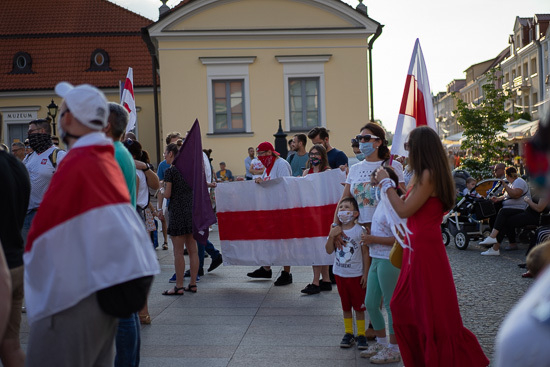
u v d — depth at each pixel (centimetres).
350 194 579
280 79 2472
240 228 875
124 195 304
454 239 1312
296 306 740
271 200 855
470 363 424
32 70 3228
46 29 3381
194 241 834
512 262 1062
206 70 2447
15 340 417
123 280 290
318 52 2478
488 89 2177
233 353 560
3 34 3341
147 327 655
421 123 579
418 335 438
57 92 322
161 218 1138
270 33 2450
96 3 3519
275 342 593
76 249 292
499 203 1262
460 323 427
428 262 426
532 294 136
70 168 297
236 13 2445
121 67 3272
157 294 823
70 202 293
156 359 544
